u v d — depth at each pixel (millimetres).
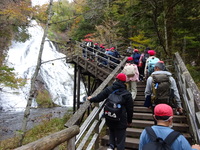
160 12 8625
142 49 12641
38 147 1654
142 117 4691
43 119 11492
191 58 12805
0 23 6703
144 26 9406
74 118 2863
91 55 10031
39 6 6535
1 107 17484
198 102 2609
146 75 5766
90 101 3279
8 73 7074
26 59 26000
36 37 30906
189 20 8422
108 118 2979
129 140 3869
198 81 9242
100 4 8055
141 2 8102
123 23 11000
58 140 2062
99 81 9742
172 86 3299
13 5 6105
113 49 9453
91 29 22266
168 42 8750
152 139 1743
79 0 9008
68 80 26266
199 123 2613
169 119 1839
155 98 3268
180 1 7809
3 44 11836
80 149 2912
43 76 23141
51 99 20875
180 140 1695
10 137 9141
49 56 28328
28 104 5863
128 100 3057
